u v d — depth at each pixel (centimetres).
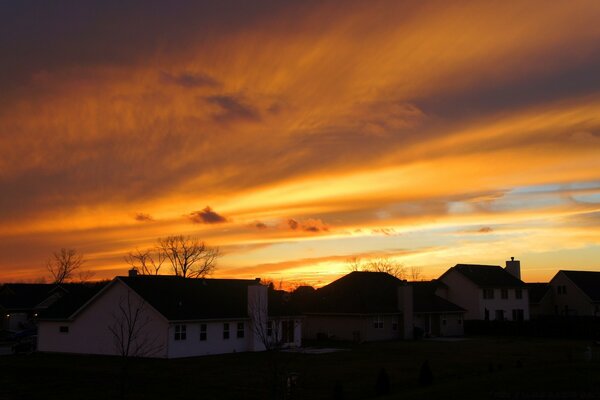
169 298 4462
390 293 6575
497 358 4206
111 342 4412
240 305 4894
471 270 8019
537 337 6538
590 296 8488
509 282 8100
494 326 6969
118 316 4397
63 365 3809
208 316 4431
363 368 3666
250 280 5625
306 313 6184
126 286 4403
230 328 4628
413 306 6512
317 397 2723
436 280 8306
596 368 2914
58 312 4756
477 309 7612
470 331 7175
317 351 4728
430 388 2592
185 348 4272
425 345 5359
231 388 2942
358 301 6081
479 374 3238
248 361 3981
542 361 3944
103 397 2738
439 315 6725
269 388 2928
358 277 6781
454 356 4359
